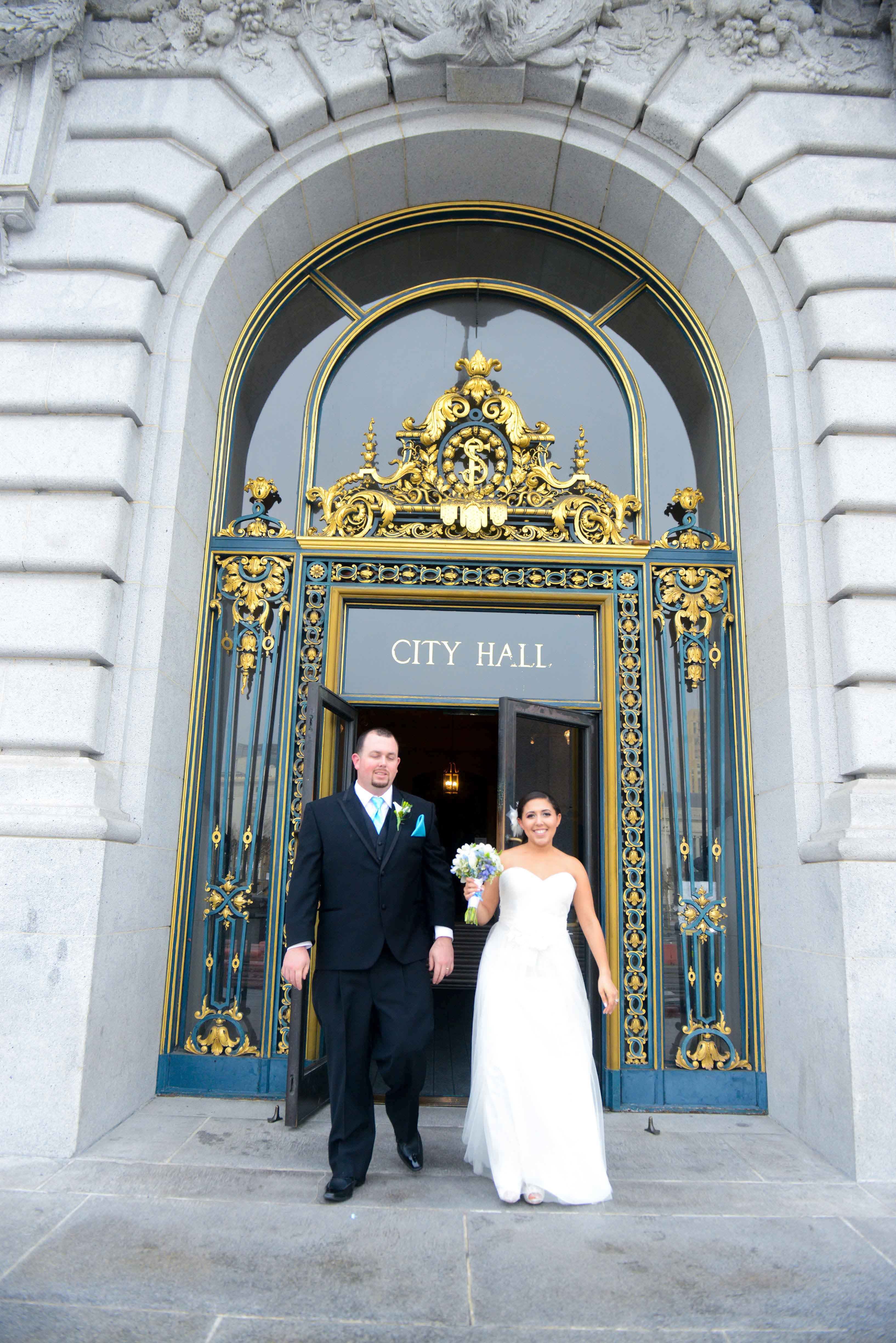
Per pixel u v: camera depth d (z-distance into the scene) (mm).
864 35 5434
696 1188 3664
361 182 5816
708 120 5359
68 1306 2582
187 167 5262
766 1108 4785
